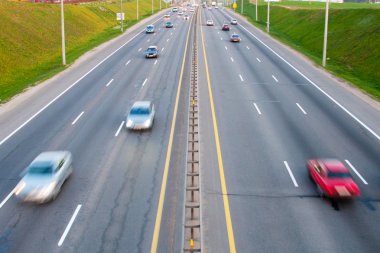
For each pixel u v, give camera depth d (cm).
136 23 9962
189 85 4062
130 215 1825
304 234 1686
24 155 2462
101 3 12262
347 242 1631
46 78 4384
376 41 5297
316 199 1964
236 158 2408
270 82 4203
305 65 5062
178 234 1686
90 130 2862
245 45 6562
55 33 6894
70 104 3469
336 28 6912
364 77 4622
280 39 7325
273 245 1614
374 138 2719
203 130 2858
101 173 2230
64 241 1642
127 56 5597
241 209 1875
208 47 6316
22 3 7306
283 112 3250
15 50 5291
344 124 2980
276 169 2272
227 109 3319
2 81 4350
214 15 12850
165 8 17262
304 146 2580
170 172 2236
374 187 2069
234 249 1588
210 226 1742
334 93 3809
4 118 3152
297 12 9931
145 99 3584
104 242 1636
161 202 1933
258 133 2802
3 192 2036
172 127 2911
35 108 3381
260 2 17212
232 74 4547
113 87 3997
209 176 2189
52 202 1933
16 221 1780
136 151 2509
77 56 5603
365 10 6844
